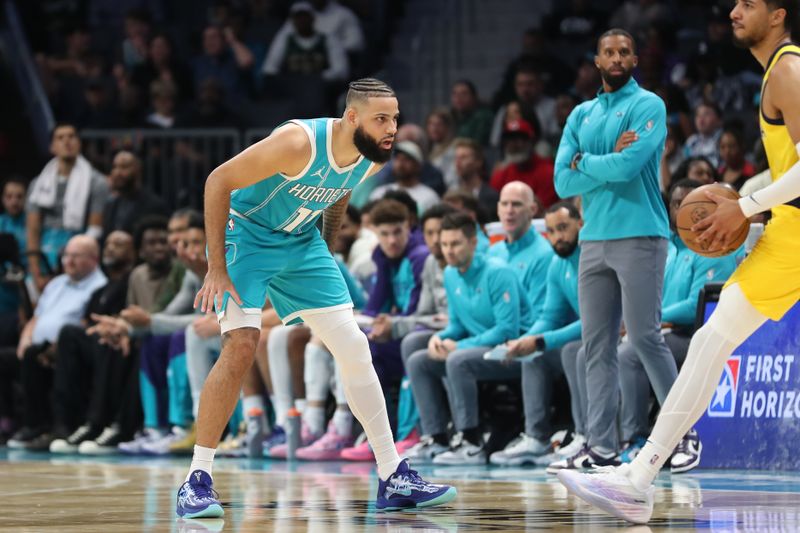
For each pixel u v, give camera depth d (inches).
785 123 324.2
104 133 963.3
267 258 357.4
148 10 1196.5
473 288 594.9
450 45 1080.8
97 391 721.0
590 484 323.3
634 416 528.7
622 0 1043.3
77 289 773.9
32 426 762.8
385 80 1098.1
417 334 614.2
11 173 1107.9
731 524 314.8
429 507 365.4
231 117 967.0
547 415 574.6
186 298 713.0
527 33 950.4
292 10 1077.1
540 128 786.2
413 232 658.8
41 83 1123.3
